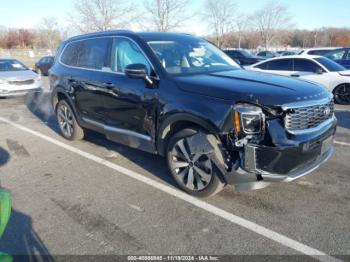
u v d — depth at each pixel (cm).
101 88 471
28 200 374
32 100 1086
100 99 479
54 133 667
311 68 949
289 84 346
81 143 589
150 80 391
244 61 1955
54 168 471
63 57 590
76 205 360
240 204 352
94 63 504
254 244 286
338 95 923
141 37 432
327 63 955
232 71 419
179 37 471
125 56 443
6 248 288
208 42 508
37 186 411
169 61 407
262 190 381
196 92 344
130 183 413
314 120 329
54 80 598
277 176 307
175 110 356
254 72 422
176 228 312
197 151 344
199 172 357
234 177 319
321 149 340
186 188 375
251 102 303
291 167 309
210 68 425
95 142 593
